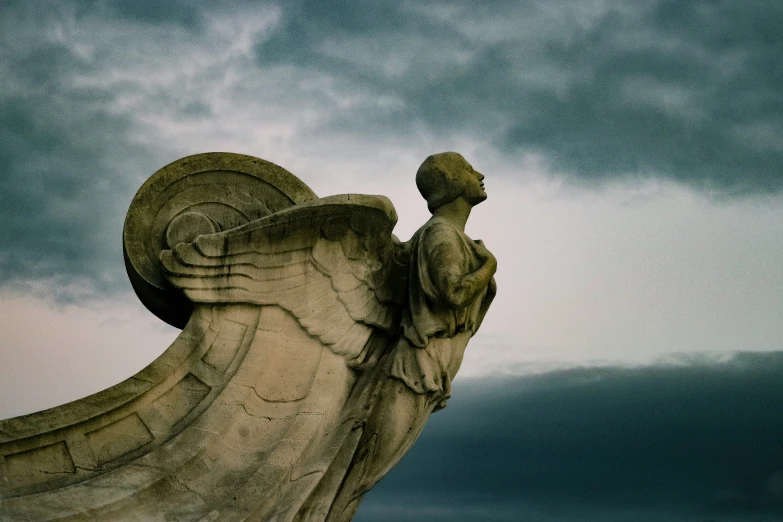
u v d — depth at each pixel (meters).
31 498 8.32
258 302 9.45
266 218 9.41
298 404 9.30
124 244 9.72
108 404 8.98
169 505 8.63
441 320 9.52
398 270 9.79
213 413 9.10
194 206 9.96
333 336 9.50
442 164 9.87
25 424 8.73
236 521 8.57
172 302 9.73
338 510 9.25
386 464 9.41
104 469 8.84
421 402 9.45
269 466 8.90
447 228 9.59
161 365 9.23
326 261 9.55
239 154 10.14
